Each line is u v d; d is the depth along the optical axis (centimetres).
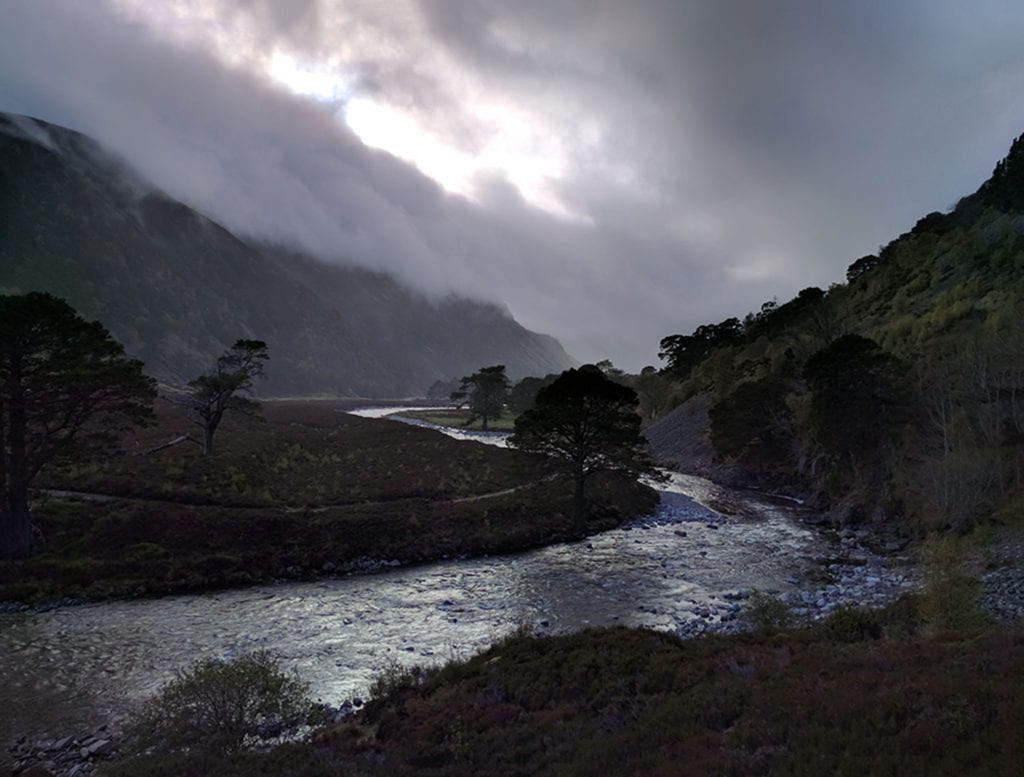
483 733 1420
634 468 4850
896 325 7762
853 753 933
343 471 6075
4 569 3200
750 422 7450
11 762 1686
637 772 1046
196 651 2514
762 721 1139
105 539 3641
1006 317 5575
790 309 12525
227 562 3591
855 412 5244
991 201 10800
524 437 4969
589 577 3650
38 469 3519
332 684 2202
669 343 16225
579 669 1716
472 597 3266
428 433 9706
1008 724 901
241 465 5634
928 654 1352
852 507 5050
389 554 4003
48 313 3325
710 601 3144
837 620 1967
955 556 2244
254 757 1377
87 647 2539
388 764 1298
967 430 4322
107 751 1714
